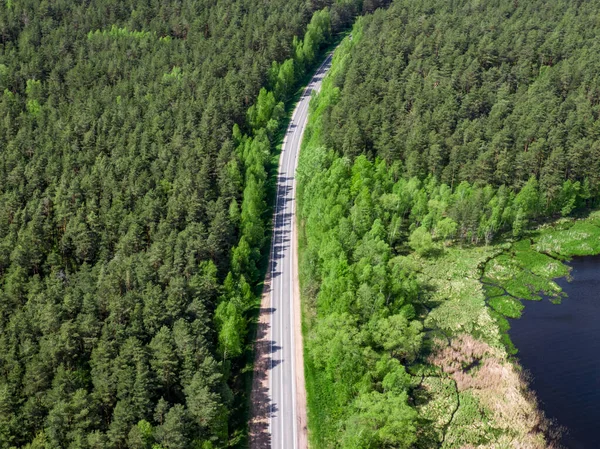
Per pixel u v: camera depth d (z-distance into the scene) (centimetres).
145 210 13400
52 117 17550
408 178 15725
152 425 9419
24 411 9275
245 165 15862
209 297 11638
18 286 11712
